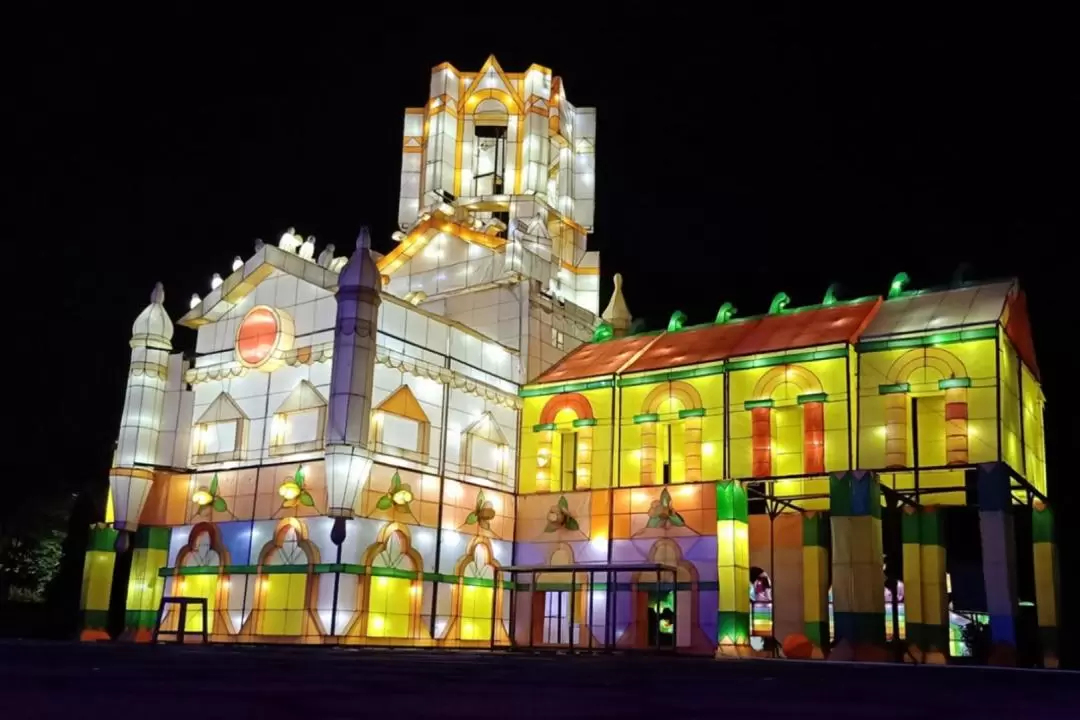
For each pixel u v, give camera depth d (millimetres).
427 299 54375
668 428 47406
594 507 46188
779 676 18156
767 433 42656
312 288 44750
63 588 52188
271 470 43094
